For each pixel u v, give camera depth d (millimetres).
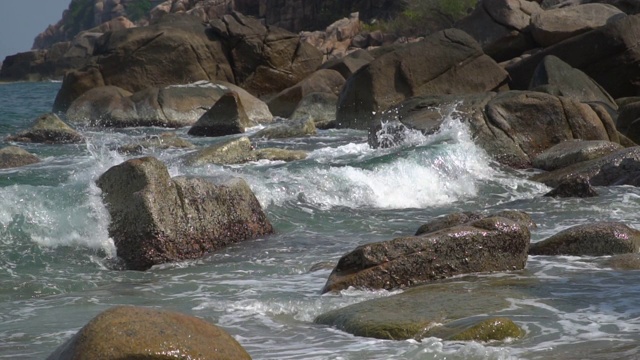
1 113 45000
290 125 31094
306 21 108000
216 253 14438
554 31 39875
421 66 33844
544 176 21766
